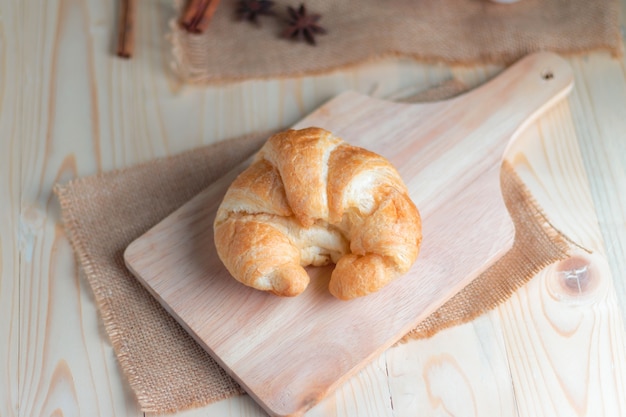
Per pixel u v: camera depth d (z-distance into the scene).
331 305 0.68
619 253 0.72
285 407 0.64
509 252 0.72
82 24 0.84
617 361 0.67
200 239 0.71
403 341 0.68
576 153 0.77
